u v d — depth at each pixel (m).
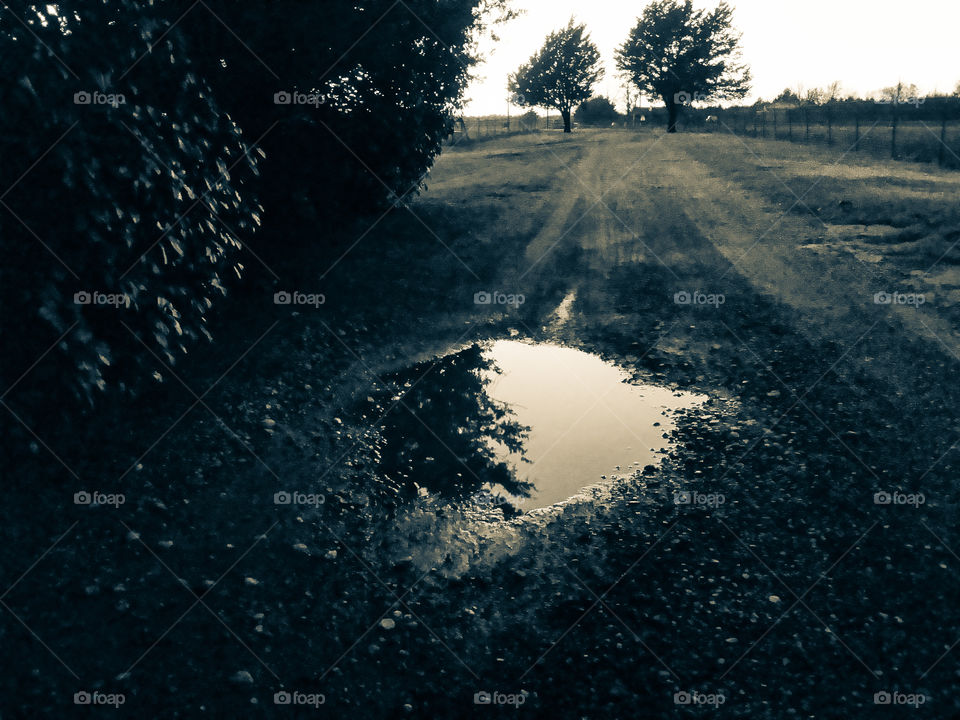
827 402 5.66
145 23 5.00
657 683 3.06
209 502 4.32
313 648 3.28
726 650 3.23
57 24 4.39
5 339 4.19
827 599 3.51
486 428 5.62
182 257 5.47
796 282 9.20
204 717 2.87
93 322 4.76
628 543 4.04
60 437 4.54
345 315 7.98
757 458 4.89
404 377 6.76
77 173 4.38
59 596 3.39
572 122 68.62
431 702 3.00
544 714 2.93
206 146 5.81
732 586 3.64
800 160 24.39
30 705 2.82
